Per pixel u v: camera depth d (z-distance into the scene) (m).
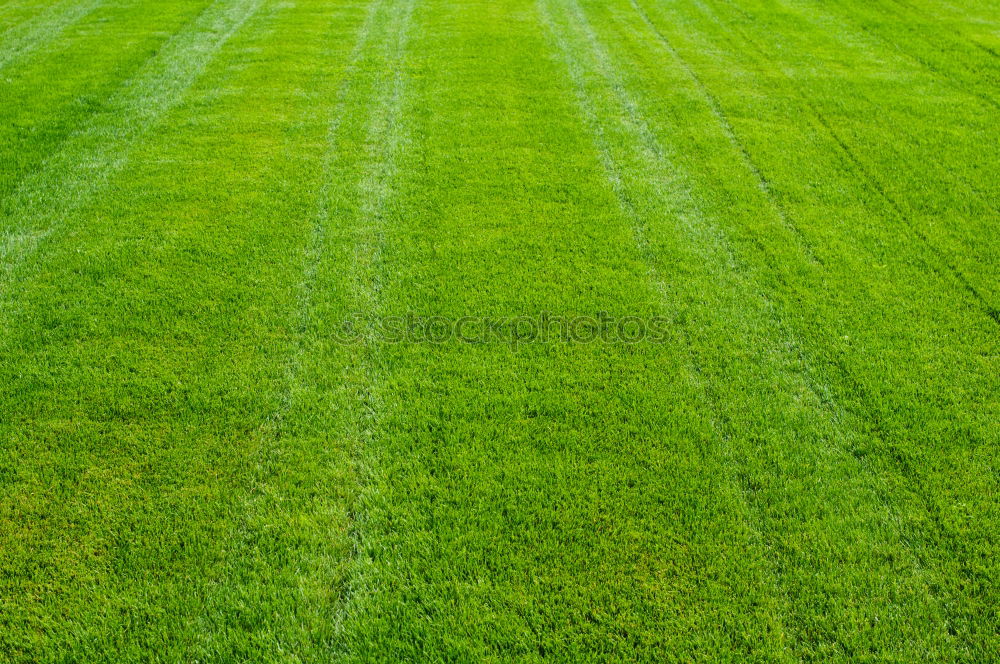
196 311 4.93
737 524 3.54
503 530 3.53
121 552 3.38
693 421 4.13
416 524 3.55
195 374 4.42
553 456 3.92
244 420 4.09
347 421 4.12
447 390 4.35
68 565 3.32
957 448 3.94
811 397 4.31
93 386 4.29
